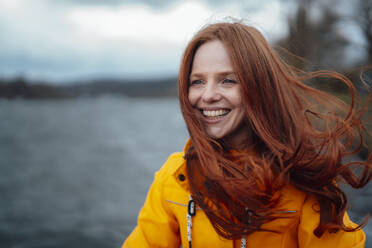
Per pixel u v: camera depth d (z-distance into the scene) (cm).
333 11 1334
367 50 1279
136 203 1236
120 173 1900
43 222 1009
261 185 127
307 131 143
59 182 1678
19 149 3059
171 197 139
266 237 129
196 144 131
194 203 133
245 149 139
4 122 6103
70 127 5725
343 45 1171
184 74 137
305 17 1129
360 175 142
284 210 128
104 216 1057
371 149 137
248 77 126
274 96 131
